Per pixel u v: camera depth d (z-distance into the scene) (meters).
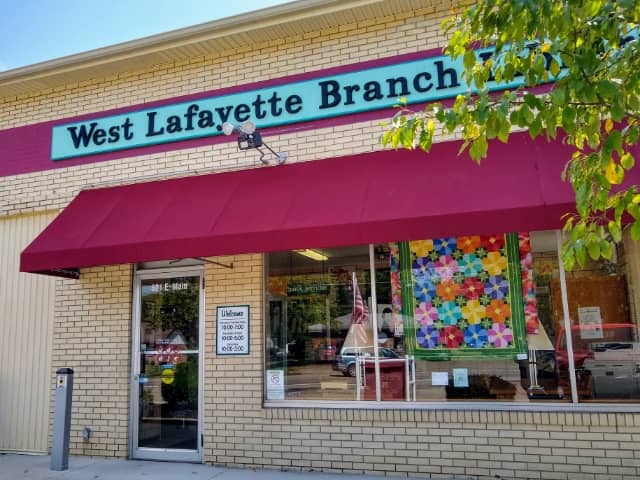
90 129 8.62
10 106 9.26
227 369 7.30
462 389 6.54
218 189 7.39
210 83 8.16
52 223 7.82
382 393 6.80
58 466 7.04
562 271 6.39
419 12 7.37
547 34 3.95
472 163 6.39
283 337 7.28
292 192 6.86
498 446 6.20
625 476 5.80
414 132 3.99
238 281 7.43
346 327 7.06
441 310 6.73
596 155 3.50
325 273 7.23
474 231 5.69
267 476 6.62
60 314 8.23
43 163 8.84
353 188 6.59
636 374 6.08
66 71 8.68
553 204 5.52
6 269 8.80
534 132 3.60
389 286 6.96
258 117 7.80
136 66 8.52
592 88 3.39
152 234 6.87
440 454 6.38
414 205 6.04
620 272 6.24
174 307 7.89
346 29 7.64
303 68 7.76
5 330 8.60
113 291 8.02
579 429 5.98
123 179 8.30
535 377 6.33
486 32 4.07
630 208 3.38
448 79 7.09
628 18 3.70
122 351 7.85
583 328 6.27
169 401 7.70
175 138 8.12
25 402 8.32
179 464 7.29
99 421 7.80
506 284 6.55
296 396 7.13
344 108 7.44
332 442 6.77
